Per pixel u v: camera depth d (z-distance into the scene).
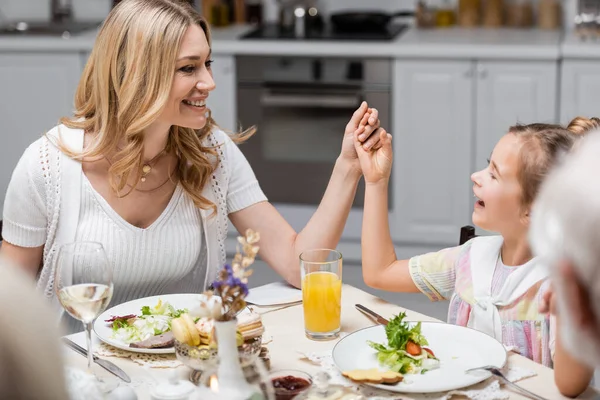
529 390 1.34
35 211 1.93
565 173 0.90
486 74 3.98
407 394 1.33
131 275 1.95
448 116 4.07
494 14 4.47
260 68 4.19
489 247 1.67
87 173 1.93
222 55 4.20
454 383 1.33
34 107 4.39
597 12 4.23
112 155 1.93
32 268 1.98
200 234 2.03
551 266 0.89
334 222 1.94
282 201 4.36
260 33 4.39
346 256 4.32
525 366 1.43
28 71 4.35
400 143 4.15
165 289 2.03
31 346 0.63
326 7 4.76
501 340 1.59
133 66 1.80
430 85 4.05
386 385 1.34
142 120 1.80
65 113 4.38
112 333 1.57
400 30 4.46
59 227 1.93
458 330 1.53
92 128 1.96
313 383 1.34
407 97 4.08
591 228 0.85
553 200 0.89
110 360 1.49
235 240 4.40
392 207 4.24
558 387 1.33
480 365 1.41
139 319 1.58
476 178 1.63
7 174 4.51
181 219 1.98
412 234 4.25
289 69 4.16
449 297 1.76
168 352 1.49
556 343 1.31
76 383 1.25
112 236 1.92
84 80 1.94
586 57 3.87
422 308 3.70
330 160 4.25
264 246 2.02
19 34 4.46
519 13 4.47
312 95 4.17
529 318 1.58
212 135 2.08
